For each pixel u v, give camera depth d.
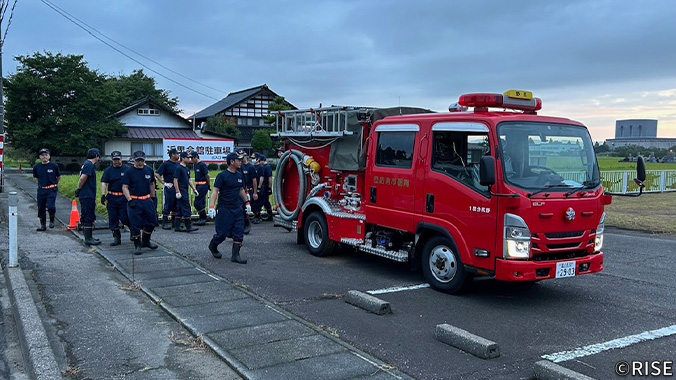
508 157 6.21
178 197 11.73
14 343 5.46
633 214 15.56
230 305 6.29
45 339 5.09
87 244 10.04
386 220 7.83
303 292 7.00
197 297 6.60
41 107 39.84
